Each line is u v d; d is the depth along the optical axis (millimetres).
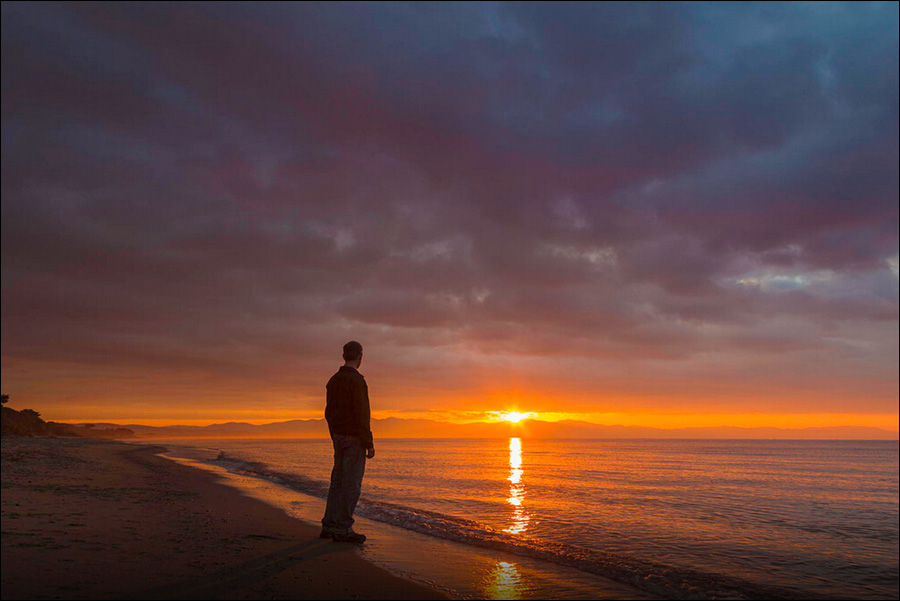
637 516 14320
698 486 27469
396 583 4707
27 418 115500
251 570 4812
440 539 7418
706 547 10398
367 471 29391
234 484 14570
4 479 13320
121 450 44938
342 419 6746
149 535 6395
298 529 7379
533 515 13016
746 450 132000
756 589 5918
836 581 8641
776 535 13031
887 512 20188
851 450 154375
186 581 4352
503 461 51750
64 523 7066
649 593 5238
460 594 4586
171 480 15102
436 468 35062
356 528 8164
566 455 78250
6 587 4020
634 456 77500
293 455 47125
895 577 9148
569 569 6016
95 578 4363
